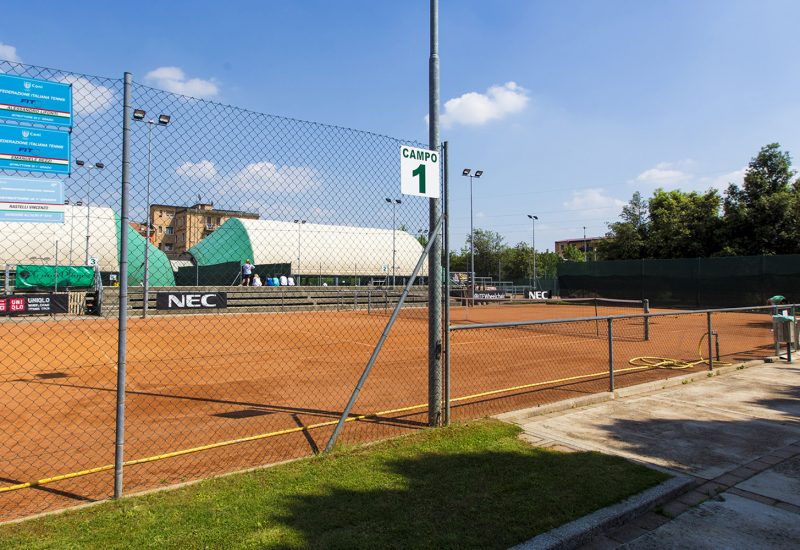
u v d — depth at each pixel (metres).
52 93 3.51
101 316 19.27
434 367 5.75
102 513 3.49
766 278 27.48
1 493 4.05
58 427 6.04
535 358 11.41
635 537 3.51
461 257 74.50
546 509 3.65
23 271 18.44
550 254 71.06
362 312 25.03
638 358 11.16
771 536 3.53
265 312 22.91
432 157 5.72
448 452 4.80
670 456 4.98
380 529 3.31
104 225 20.52
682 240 38.09
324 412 6.70
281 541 3.13
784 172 33.66
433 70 5.79
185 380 8.83
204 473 4.51
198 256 29.80
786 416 6.42
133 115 3.98
